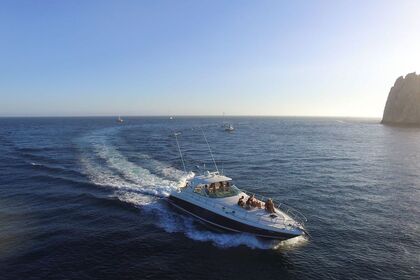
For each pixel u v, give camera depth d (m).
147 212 29.34
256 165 53.75
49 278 19.38
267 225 23.00
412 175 47.03
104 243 23.62
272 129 160.75
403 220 28.88
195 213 27.45
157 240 24.06
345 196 36.06
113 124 195.38
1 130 135.50
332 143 90.44
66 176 41.78
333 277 19.92
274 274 20.08
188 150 70.44
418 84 178.00
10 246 23.14
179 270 20.33
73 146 70.19
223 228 25.09
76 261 21.22
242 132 134.25
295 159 60.59
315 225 27.50
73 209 30.28
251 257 21.83
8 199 33.31
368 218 29.28
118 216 28.55
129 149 66.31
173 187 36.50
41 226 26.56
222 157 61.62
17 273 19.83
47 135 103.56
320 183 41.66
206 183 27.91
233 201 26.44
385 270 20.72
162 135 108.50
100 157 54.50
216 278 19.58
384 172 49.12
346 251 23.03
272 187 39.34
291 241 24.12
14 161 53.34
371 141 96.25
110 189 35.88
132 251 22.53
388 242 24.50
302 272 20.36
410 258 22.16
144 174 42.47
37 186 37.72
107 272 20.08
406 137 109.88
